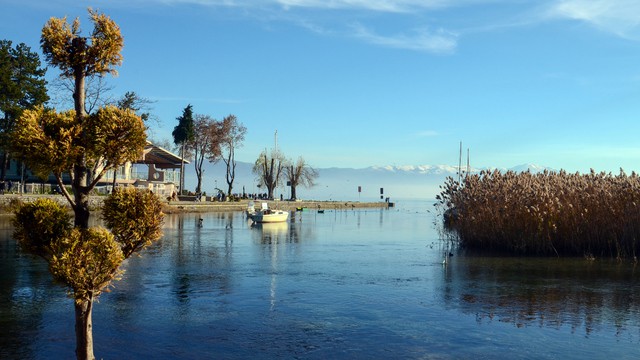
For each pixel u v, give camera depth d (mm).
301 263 31766
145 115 50469
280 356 14773
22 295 21281
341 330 17297
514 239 35625
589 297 22047
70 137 9406
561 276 26891
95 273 9242
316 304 20797
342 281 25656
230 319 18516
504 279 26203
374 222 78562
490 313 19469
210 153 121875
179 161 97625
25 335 16188
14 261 29453
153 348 15344
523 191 35312
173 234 50469
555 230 33875
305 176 140625
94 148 9641
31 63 66688
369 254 36688
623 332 17062
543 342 16062
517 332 17078
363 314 19328
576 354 15023
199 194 105375
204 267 29625
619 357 14789
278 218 72000
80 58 10117
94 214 61188
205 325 17734
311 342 16031
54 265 8930
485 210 37000
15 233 9453
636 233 33406
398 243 45031
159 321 18156
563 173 38000
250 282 25234
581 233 34125
